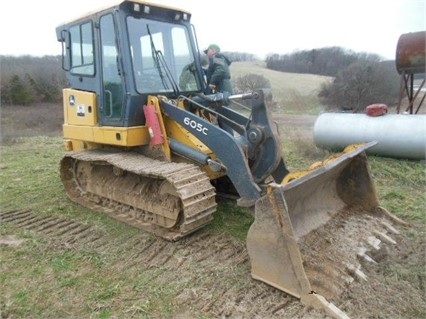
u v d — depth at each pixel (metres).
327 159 4.14
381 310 3.14
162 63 5.03
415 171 6.93
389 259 3.87
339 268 3.52
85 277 3.80
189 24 5.50
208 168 4.73
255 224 3.41
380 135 7.71
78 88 5.57
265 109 4.21
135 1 4.68
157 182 4.64
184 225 4.14
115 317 3.20
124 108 4.74
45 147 10.86
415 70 10.09
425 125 7.33
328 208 4.39
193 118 4.38
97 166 5.58
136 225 4.86
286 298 3.31
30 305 3.39
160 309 3.28
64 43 5.68
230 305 3.27
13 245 4.50
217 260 3.99
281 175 4.56
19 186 6.88
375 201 4.59
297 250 3.18
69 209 5.63
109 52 4.88
